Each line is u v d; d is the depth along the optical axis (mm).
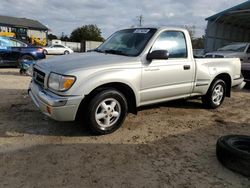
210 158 3959
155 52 4691
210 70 6016
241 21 21797
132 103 4891
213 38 20609
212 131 5082
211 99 6359
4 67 14258
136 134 4719
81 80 4098
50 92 4246
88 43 25281
